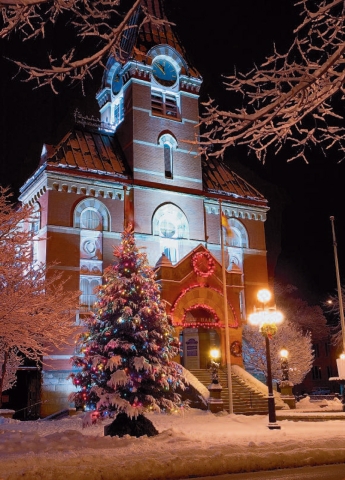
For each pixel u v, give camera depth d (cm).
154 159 4319
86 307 3800
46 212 3812
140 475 1147
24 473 1090
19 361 3172
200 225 4397
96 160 4181
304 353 4247
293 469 1277
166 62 4628
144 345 1973
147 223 4147
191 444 1580
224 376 3584
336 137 901
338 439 1581
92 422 1848
